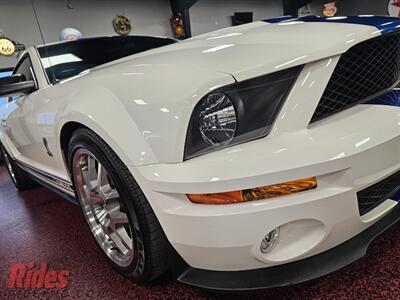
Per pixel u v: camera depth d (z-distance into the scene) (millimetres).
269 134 894
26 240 1811
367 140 874
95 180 1329
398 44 1194
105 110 1012
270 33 1134
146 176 901
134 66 1156
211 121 866
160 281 1242
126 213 1070
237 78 857
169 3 7230
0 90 1599
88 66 1896
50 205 2332
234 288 933
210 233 852
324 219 865
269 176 795
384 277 1109
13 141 2289
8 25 5328
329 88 965
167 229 934
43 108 1468
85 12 6133
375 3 8414
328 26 1104
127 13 6656
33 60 1810
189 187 833
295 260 930
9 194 2775
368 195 980
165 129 878
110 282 1301
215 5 7977
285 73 898
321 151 824
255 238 842
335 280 1127
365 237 1017
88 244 1647
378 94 1122
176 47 1341
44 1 5645
